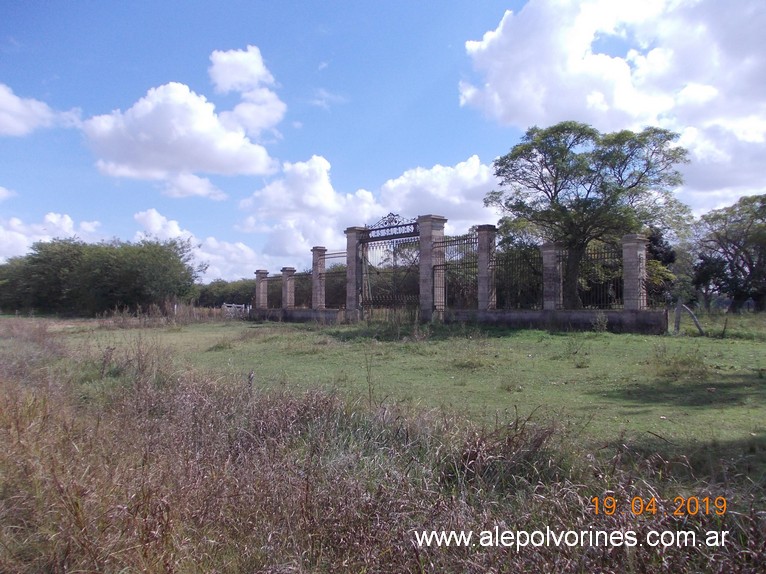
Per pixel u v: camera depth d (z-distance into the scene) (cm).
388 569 341
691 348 1294
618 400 784
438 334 1736
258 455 525
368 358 1295
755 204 3706
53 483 435
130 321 2806
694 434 593
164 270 3875
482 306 1973
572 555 321
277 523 399
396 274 2305
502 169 2150
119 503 411
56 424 588
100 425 605
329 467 473
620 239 1972
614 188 1927
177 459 504
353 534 374
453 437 531
